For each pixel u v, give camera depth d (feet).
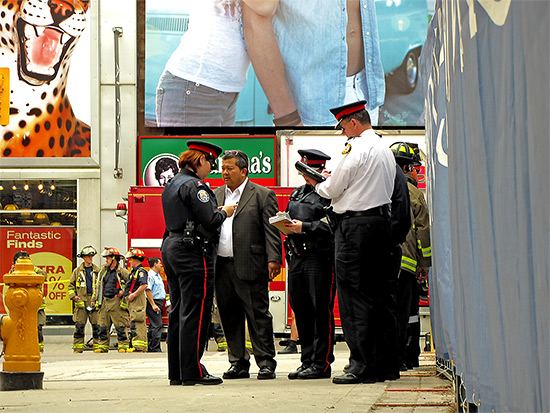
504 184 10.18
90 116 88.38
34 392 26.71
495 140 10.75
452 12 16.05
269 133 87.81
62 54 88.53
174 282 27.14
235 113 87.25
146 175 84.69
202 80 86.99
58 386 29.73
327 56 86.63
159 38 87.35
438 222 22.84
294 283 29.89
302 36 86.74
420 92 86.58
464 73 13.69
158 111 87.25
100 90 89.04
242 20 86.99
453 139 15.94
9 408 21.48
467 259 14.12
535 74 8.18
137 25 89.30
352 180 25.31
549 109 7.69
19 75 88.07
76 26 88.84
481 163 11.91
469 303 14.16
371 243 25.31
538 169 8.24
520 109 9.10
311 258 29.43
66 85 88.53
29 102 88.07
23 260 28.71
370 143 25.39
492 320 11.60
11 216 87.56
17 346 28.12
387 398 21.63
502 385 11.14
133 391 25.45
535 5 8.09
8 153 87.76
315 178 29.71
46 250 87.45
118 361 50.57
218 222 26.23
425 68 27.45
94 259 87.92
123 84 88.89
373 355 26.11
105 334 67.62
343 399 21.44
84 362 49.75
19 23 88.22
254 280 29.94
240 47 87.15
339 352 58.13
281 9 86.69
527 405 9.44
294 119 87.15
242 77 87.30
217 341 62.18
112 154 88.43
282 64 86.99
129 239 67.15
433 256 25.62
